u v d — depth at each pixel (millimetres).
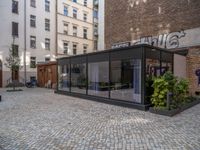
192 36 15469
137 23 19156
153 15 17938
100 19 25203
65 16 35906
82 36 38938
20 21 29891
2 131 7094
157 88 10305
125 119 8742
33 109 10953
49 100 14469
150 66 11680
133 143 5945
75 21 37625
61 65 19094
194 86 15305
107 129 7297
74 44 37562
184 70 15648
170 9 16812
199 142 6000
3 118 8906
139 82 11305
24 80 29906
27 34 30656
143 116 9305
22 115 9477
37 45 31875
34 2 31672
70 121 8391
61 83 19172
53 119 8719
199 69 15055
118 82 12703
